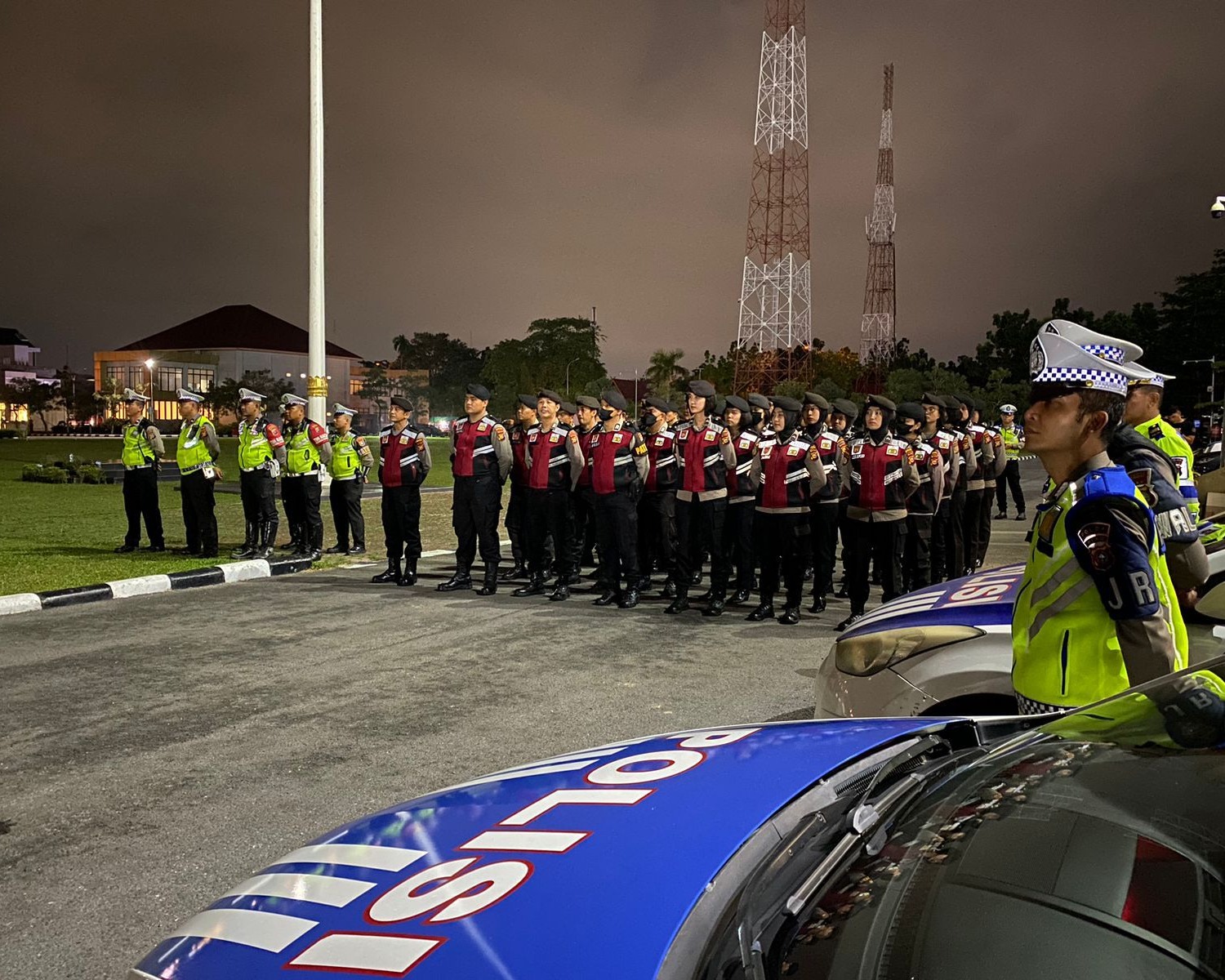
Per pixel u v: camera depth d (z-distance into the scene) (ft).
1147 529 6.95
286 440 35.47
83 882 10.43
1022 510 52.90
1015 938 3.86
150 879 10.50
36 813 12.21
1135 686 6.61
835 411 32.60
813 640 22.77
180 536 40.93
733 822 5.27
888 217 266.77
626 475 26.68
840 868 4.78
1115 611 6.93
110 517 48.57
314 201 57.16
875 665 11.57
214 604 26.53
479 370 404.57
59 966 8.80
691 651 21.47
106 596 27.02
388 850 5.49
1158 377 7.76
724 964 4.09
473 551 29.71
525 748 14.69
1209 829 4.44
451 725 15.81
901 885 4.42
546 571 30.76
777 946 4.22
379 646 21.61
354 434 37.99
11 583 27.81
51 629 23.07
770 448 25.08
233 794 12.85
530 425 31.91
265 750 14.57
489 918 4.50
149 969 4.79
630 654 21.06
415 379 393.70
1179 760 5.19
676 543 26.17
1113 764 5.27
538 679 18.86
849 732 6.89
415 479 30.01
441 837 5.55
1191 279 183.11
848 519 25.22
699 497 25.66
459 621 24.52
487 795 6.18
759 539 25.41
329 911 4.86
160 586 28.43
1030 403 7.57
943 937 3.94
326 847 5.70
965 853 4.58
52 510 51.88
